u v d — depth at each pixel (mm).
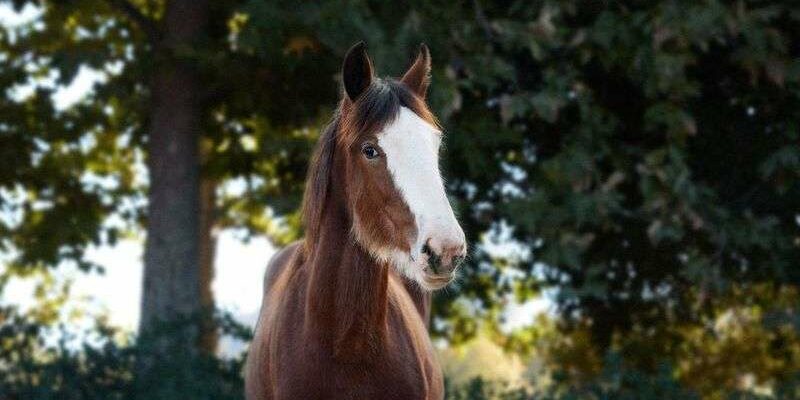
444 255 4559
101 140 18984
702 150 13867
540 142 14047
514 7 12203
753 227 12492
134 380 12008
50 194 17391
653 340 16375
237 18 15031
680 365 18172
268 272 7027
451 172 13594
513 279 15961
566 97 11859
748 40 11680
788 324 12695
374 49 11484
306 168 15258
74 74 13039
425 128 4844
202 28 14211
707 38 11633
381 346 5262
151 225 14406
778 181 12844
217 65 13312
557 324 17547
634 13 11969
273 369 5508
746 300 16922
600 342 16156
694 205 12492
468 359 22953
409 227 4691
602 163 13672
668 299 15547
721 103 13750
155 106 14445
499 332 19734
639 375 12164
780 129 13266
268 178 16906
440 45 12047
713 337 17594
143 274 14516
